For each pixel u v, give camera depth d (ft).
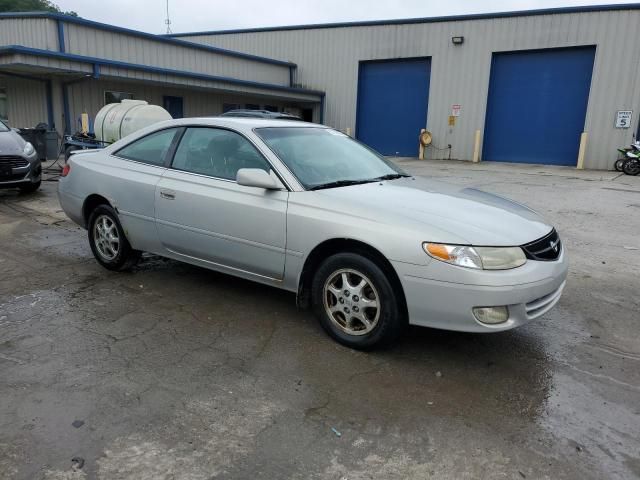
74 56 49.32
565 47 63.72
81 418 9.32
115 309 14.32
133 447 8.61
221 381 10.74
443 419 9.68
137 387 10.40
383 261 11.53
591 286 17.37
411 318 11.27
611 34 60.80
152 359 11.57
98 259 17.67
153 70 57.11
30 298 14.98
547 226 12.77
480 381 11.08
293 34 83.30
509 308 10.77
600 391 10.82
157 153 16.03
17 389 10.19
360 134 81.41
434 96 73.46
